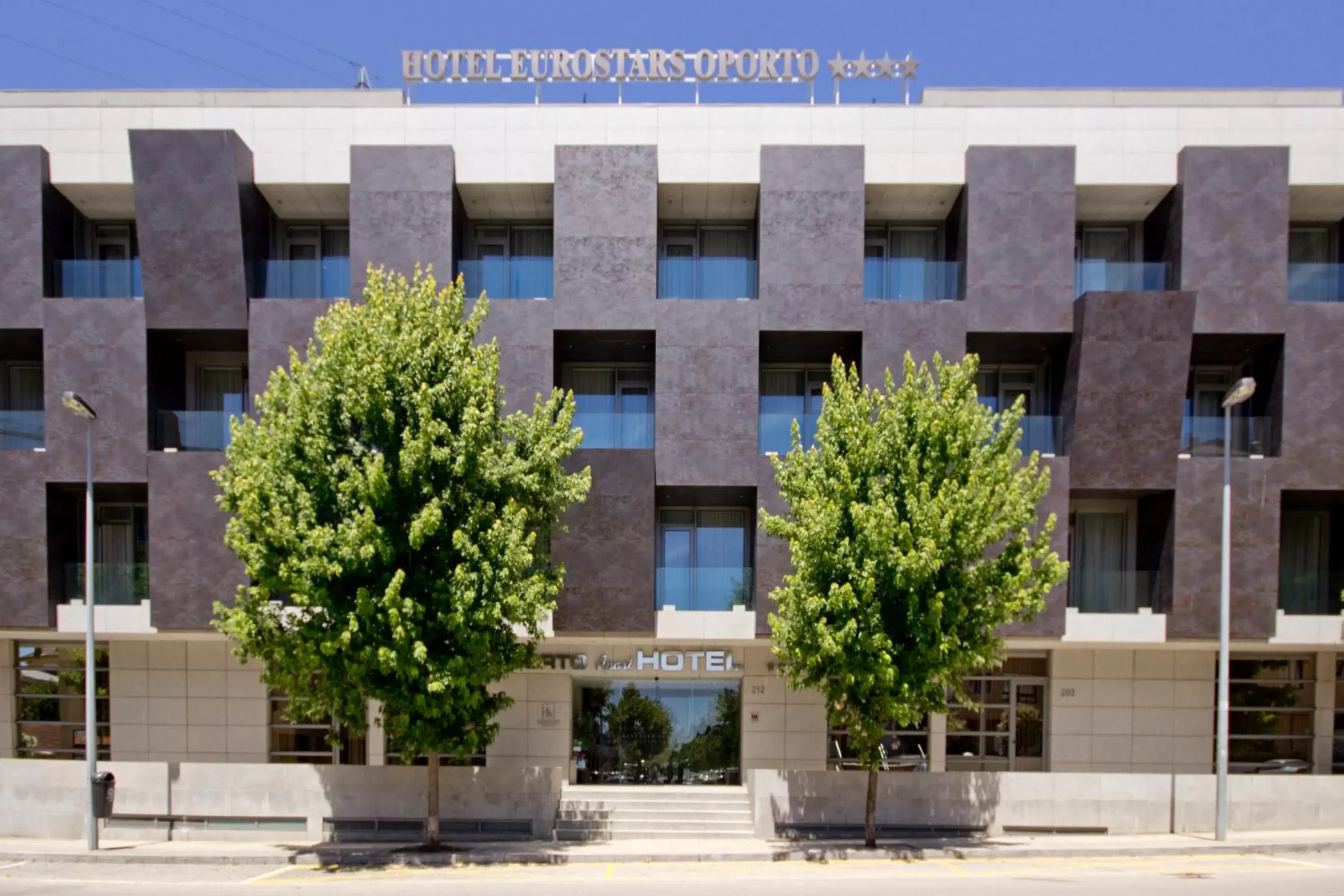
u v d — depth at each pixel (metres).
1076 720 21.94
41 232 20.48
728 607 20.22
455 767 18.95
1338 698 22.19
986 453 16.83
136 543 22.19
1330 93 22.03
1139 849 17.16
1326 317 20.17
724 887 14.20
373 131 20.94
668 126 20.84
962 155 20.75
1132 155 20.73
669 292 20.78
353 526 15.05
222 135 20.02
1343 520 21.66
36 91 21.88
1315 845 17.56
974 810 18.75
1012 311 20.16
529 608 15.91
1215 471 20.00
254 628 15.48
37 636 21.31
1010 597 16.48
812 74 22.23
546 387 20.08
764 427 20.39
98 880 15.41
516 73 22.16
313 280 20.84
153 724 22.00
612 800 20.11
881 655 15.82
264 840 18.72
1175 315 19.81
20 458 20.25
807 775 18.88
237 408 22.59
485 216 22.52
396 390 15.88
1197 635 19.86
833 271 20.09
